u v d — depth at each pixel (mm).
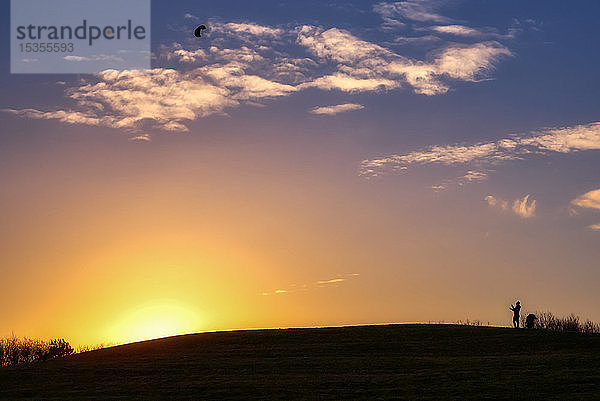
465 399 45656
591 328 80875
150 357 67188
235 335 79250
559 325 82938
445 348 67250
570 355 60375
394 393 47938
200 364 61750
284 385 51281
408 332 76750
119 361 65438
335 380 52688
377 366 58531
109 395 49594
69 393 50781
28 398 49500
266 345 71938
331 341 72812
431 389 48688
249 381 53094
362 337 74500
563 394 46219
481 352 64750
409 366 58031
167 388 51312
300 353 66750
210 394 48906
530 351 64312
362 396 47250
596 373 52000
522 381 50250
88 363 65250
